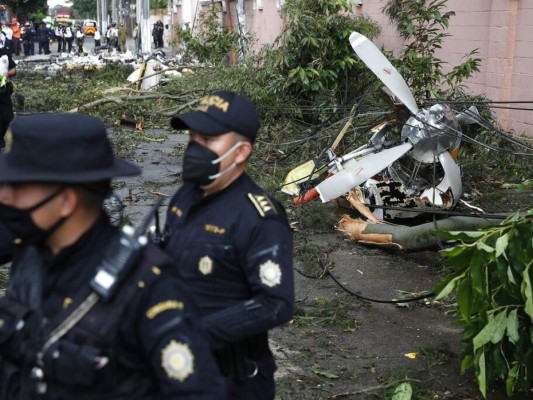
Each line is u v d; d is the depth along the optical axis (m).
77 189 2.02
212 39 15.68
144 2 30.28
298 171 7.99
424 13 9.43
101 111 13.89
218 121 2.70
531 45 10.67
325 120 9.60
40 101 15.73
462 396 4.32
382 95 7.05
